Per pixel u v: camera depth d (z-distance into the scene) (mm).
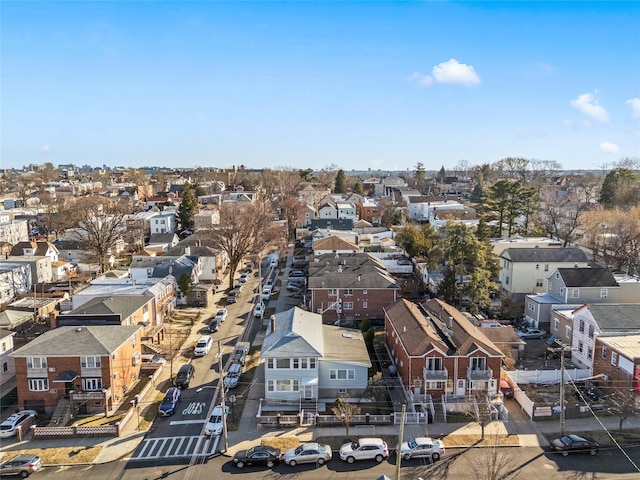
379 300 61719
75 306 59125
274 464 33375
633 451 34250
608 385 42344
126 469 33000
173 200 162875
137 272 73000
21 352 40469
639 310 47406
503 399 41562
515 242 80125
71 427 37094
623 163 154125
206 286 72562
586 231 90688
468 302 66000
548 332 57688
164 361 49906
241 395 43344
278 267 92812
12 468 32000
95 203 112812
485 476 31516
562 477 31406
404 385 43562
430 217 122000
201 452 34938
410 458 33719
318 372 41844
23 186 183000
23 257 84250
